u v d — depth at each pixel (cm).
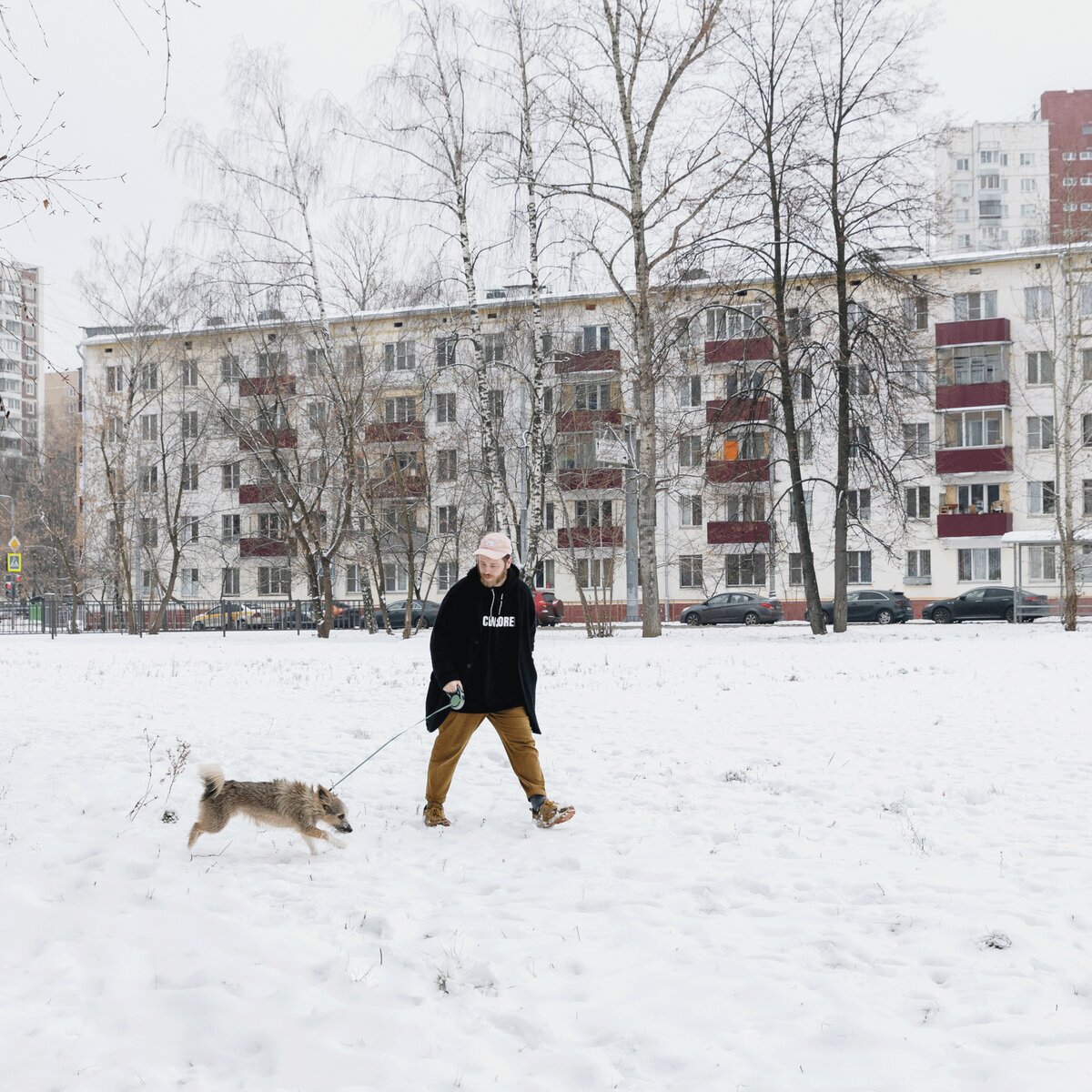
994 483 4991
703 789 783
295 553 4306
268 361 3775
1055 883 525
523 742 695
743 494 3350
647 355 2919
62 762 897
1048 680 1588
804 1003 383
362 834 662
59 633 4262
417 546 4641
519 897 525
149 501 4738
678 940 453
